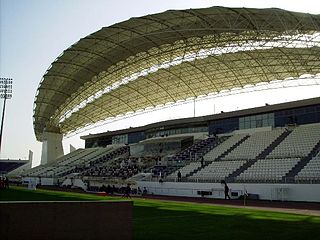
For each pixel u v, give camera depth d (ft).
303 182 110.22
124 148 252.42
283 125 162.91
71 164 265.13
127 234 35.24
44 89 194.08
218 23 124.67
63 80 182.09
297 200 110.11
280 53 137.49
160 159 198.18
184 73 173.99
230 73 167.84
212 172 147.74
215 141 184.96
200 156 173.27
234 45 136.98
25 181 263.08
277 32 121.39
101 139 294.46
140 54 156.25
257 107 171.73
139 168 196.75
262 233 47.62
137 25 130.31
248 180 125.70
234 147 165.78
